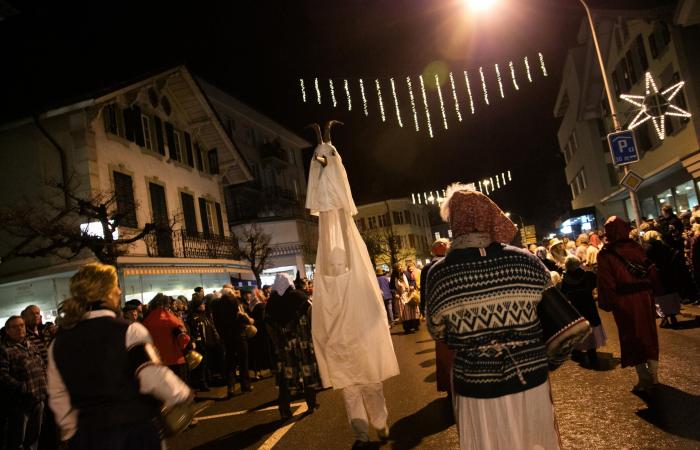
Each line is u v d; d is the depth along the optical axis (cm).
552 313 263
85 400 285
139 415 287
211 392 1126
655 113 2388
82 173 1738
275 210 3647
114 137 1906
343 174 618
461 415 266
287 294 769
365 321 571
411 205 6631
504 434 252
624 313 630
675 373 677
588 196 3828
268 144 3791
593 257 1425
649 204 2889
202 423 814
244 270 2653
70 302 303
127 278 1767
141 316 1210
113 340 292
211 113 2480
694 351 780
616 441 485
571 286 830
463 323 262
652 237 1019
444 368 695
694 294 1248
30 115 1745
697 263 1075
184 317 1284
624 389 647
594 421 546
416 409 689
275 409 838
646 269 629
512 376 254
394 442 567
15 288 1762
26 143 1797
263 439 666
